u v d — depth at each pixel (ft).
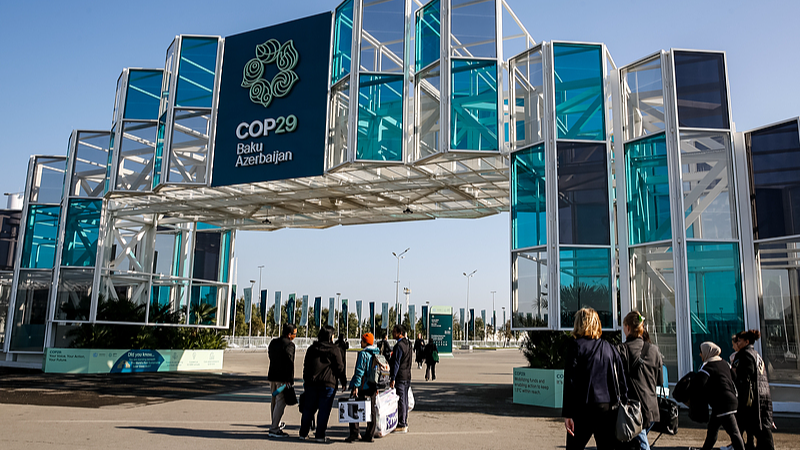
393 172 61.21
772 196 44.14
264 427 32.83
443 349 161.99
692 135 45.70
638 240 46.60
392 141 53.57
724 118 45.83
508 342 335.26
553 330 47.32
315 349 29.01
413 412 40.75
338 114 56.39
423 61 54.49
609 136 48.37
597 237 46.73
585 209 47.19
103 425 32.40
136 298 76.13
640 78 48.32
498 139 50.19
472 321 300.20
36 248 76.69
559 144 48.16
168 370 75.56
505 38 58.34
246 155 59.93
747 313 43.68
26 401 43.04
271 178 58.23
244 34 62.39
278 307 189.26
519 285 49.06
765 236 44.09
